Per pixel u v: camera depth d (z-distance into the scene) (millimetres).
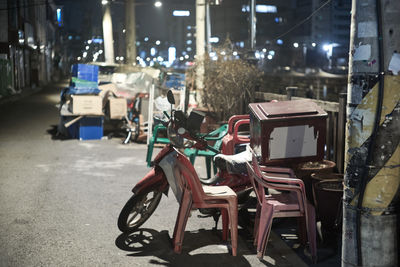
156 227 5215
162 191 4871
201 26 15852
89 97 11391
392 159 2996
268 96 9438
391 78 2930
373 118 2990
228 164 4934
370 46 2959
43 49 50719
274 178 4250
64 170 8125
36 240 4766
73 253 4445
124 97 12211
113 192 6660
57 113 18438
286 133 4695
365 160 3047
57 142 11273
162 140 7668
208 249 4598
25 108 20531
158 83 12719
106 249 4559
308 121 4703
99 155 9586
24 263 4203
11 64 30297
